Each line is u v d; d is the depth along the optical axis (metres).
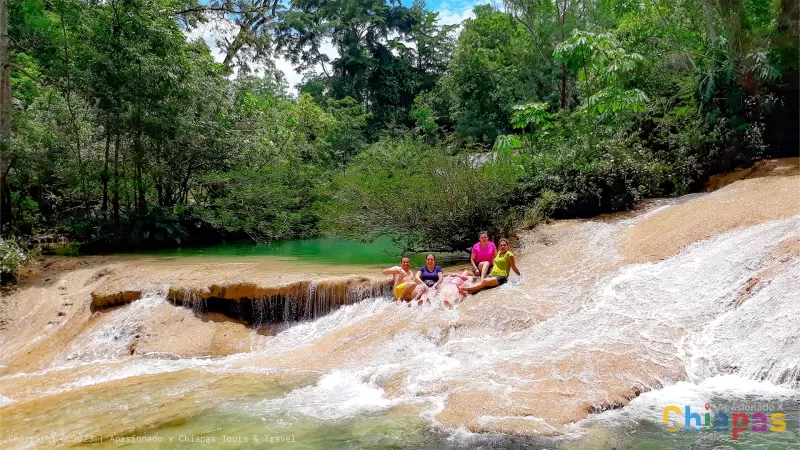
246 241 18.77
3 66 14.76
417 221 12.37
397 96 40.78
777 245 7.24
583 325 7.11
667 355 6.17
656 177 12.34
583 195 12.05
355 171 15.60
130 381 7.20
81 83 14.89
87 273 12.09
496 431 4.84
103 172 16.05
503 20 28.58
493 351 6.90
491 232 12.17
